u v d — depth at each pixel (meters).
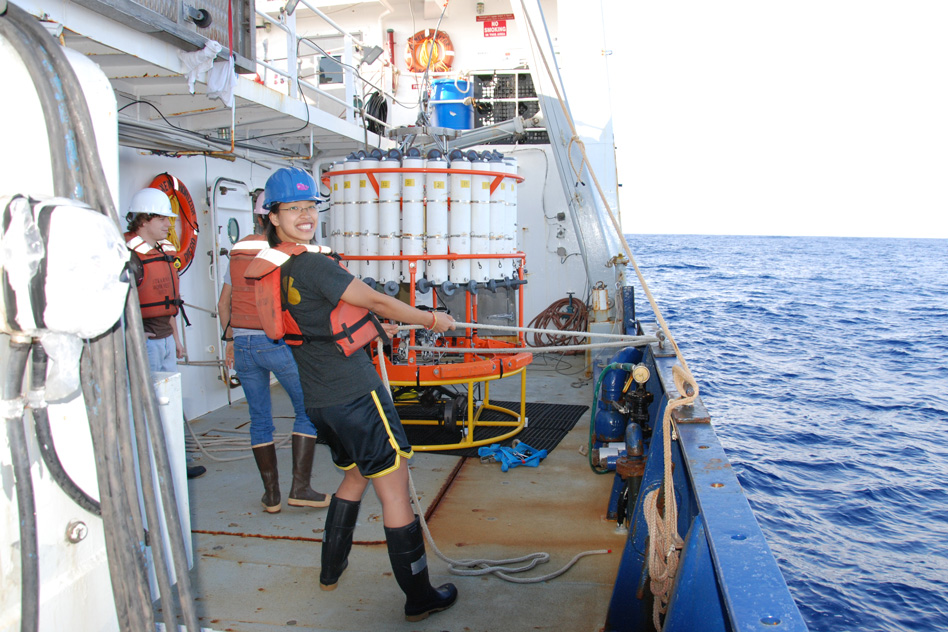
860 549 7.36
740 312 30.62
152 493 1.38
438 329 2.70
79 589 1.42
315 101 8.74
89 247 1.12
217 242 6.32
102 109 1.40
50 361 1.18
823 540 7.57
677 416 2.66
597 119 7.80
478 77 9.99
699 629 1.83
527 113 10.01
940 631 5.87
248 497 4.20
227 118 5.91
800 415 13.00
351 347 2.45
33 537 1.19
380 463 2.57
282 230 2.63
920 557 7.17
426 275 5.03
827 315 30.31
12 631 1.26
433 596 2.79
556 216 9.27
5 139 1.20
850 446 11.02
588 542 3.54
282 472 4.69
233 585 3.10
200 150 5.39
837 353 20.47
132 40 3.69
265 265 2.53
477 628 2.73
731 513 1.77
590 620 2.80
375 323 2.57
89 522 1.44
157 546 1.39
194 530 3.72
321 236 8.56
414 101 9.92
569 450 5.07
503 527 3.73
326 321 2.46
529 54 7.36
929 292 43.47
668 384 3.11
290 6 6.03
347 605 2.92
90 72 1.38
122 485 1.32
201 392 6.25
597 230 7.87
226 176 6.66
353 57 8.69
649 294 3.44
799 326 26.47
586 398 6.68
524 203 9.32
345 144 7.94
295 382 3.79
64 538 1.37
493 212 5.22
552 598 2.97
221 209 6.44
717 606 1.82
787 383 15.96
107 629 1.51
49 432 1.27
